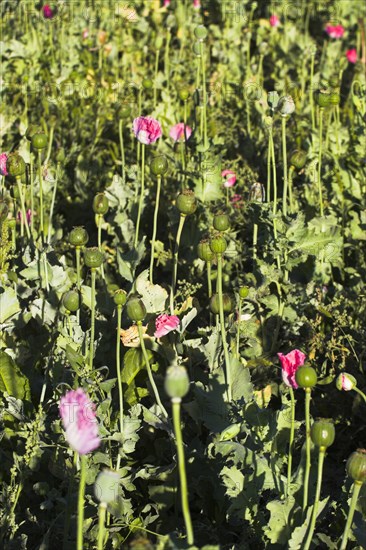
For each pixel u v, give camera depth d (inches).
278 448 134.5
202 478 136.7
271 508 121.0
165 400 149.9
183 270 195.5
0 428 143.9
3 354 146.2
